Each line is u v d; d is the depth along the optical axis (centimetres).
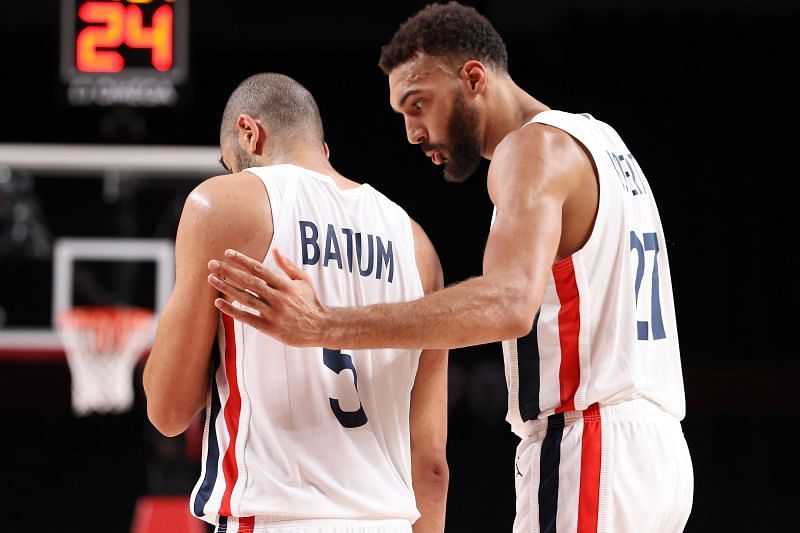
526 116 915
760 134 3397
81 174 2620
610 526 800
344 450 739
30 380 3244
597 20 3422
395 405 785
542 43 3416
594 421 819
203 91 3497
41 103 3538
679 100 3406
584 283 820
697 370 3394
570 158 813
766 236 3391
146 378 769
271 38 3516
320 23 3519
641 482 808
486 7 3403
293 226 751
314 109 855
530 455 847
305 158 823
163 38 2402
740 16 3422
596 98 3403
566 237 823
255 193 749
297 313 669
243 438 730
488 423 3488
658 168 3409
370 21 3512
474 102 904
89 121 3550
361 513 732
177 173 2580
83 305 3092
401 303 699
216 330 758
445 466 845
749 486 3478
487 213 3391
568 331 824
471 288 712
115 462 3653
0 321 3127
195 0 3491
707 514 3475
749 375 3369
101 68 2389
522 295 722
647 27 3422
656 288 865
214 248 731
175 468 2603
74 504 3625
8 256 3089
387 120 3475
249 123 833
